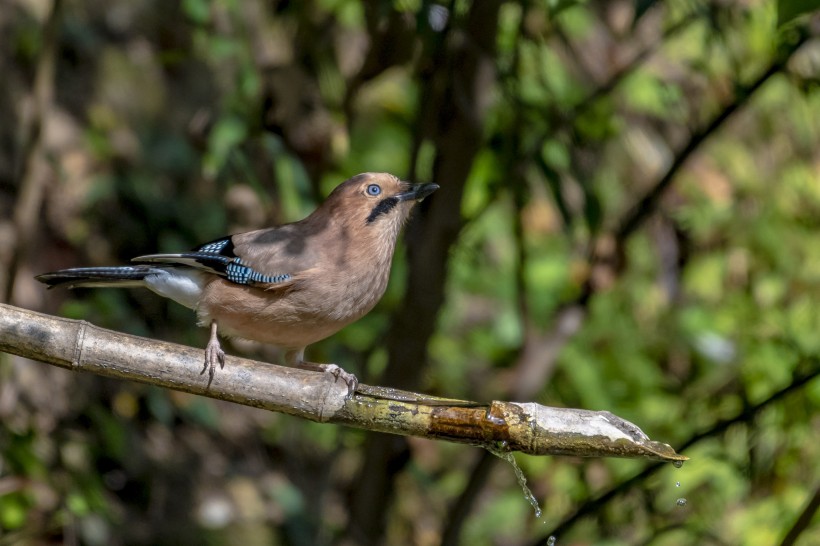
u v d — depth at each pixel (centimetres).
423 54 1012
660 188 1128
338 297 920
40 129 1094
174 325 1355
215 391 756
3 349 749
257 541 1313
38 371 1279
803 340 1222
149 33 1483
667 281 1423
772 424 1104
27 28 1427
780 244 1425
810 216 1462
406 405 750
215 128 1201
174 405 1363
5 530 1088
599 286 1180
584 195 1082
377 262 942
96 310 1280
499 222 1385
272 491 1360
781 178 1453
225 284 919
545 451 736
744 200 1438
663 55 1221
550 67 1173
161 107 1448
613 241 1170
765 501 1174
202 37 1178
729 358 1334
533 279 1402
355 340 1345
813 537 1137
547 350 1210
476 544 1358
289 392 755
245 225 1370
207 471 1360
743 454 1092
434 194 1044
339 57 1173
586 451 730
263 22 1220
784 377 1152
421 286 1062
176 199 1402
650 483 1107
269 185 1338
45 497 1167
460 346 1452
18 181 1355
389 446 1149
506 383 1309
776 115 1427
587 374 1322
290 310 916
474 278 1413
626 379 1342
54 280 942
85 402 1304
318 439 1439
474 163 1047
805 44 1041
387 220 945
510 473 1437
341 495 1434
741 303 1395
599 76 1210
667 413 1255
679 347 1386
